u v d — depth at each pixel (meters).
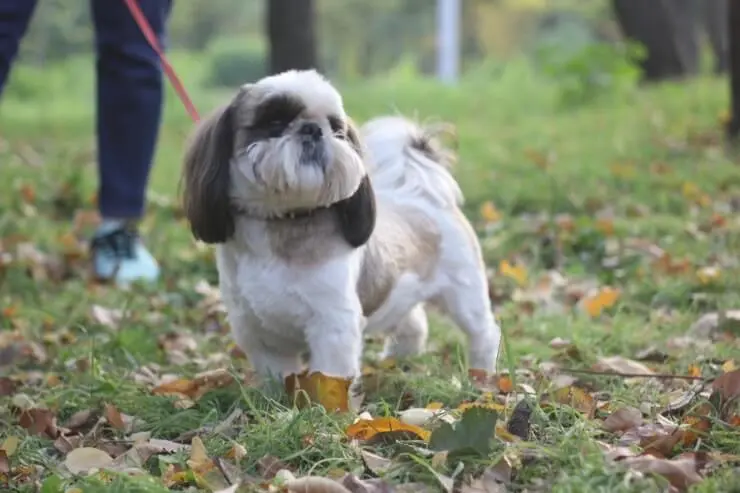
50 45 36.19
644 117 13.76
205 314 6.50
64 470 3.90
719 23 22.09
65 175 10.55
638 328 5.96
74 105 22.33
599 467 3.56
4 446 4.06
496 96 18.59
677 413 4.36
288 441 3.99
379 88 20.20
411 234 5.04
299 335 4.65
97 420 4.56
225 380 4.87
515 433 4.00
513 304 6.54
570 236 7.93
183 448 4.08
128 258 7.34
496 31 41.94
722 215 8.40
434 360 5.35
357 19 42.31
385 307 4.93
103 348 5.70
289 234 4.45
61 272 7.54
